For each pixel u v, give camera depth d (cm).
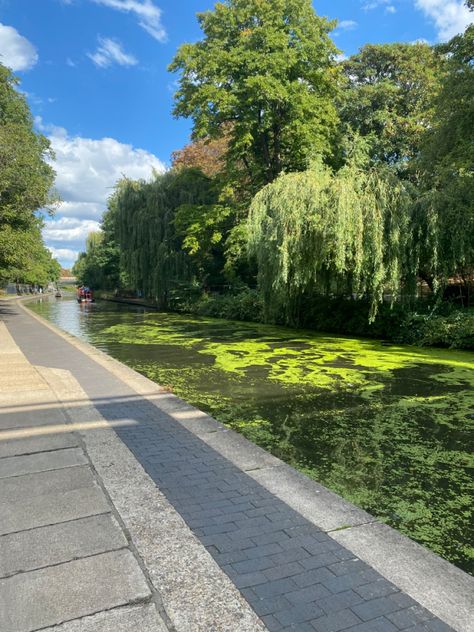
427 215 1243
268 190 1497
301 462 486
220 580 226
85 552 249
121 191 3544
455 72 1814
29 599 211
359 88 2744
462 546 325
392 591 220
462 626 196
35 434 449
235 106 2275
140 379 721
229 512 298
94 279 7181
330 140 2362
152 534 268
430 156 1866
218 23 2378
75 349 1112
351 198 1207
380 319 1539
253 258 1970
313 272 1372
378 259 1208
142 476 351
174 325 2144
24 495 317
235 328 1956
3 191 2055
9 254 2203
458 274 1350
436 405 714
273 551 253
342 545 260
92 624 195
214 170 3394
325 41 2325
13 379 717
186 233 2762
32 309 3681
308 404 723
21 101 2645
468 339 1264
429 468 470
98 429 467
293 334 1705
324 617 201
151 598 212
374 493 412
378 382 878
